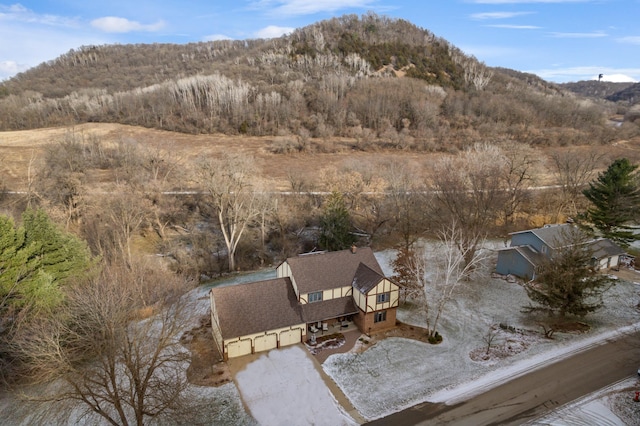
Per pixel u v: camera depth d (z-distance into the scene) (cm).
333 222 5078
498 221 5841
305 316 3222
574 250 3222
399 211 5225
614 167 4653
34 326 2288
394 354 3042
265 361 2989
